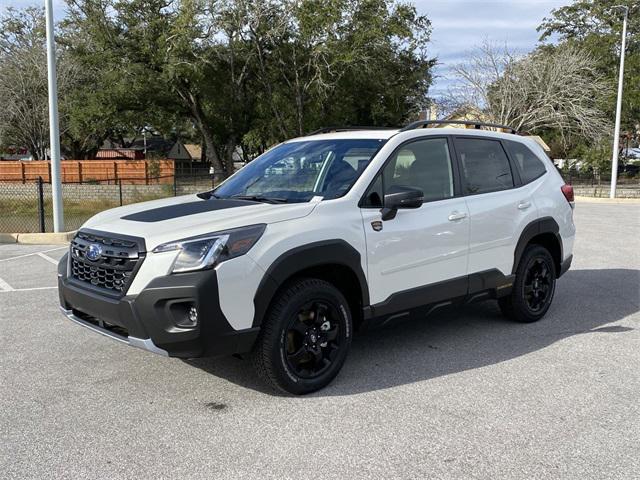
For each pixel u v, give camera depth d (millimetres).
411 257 4633
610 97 33156
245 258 3748
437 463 3238
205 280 3602
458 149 5250
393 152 4691
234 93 36750
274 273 3848
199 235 3719
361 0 32031
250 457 3303
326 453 3346
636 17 37344
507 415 3834
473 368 4688
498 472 3146
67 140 47219
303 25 30828
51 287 7777
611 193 27594
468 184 5234
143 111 37594
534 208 5746
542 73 33312
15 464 3229
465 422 3734
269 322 3930
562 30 41719
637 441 3492
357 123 38406
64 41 36531
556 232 6016
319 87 32188
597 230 14000
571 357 4949
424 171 4910
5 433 3592
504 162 5691
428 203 4836
